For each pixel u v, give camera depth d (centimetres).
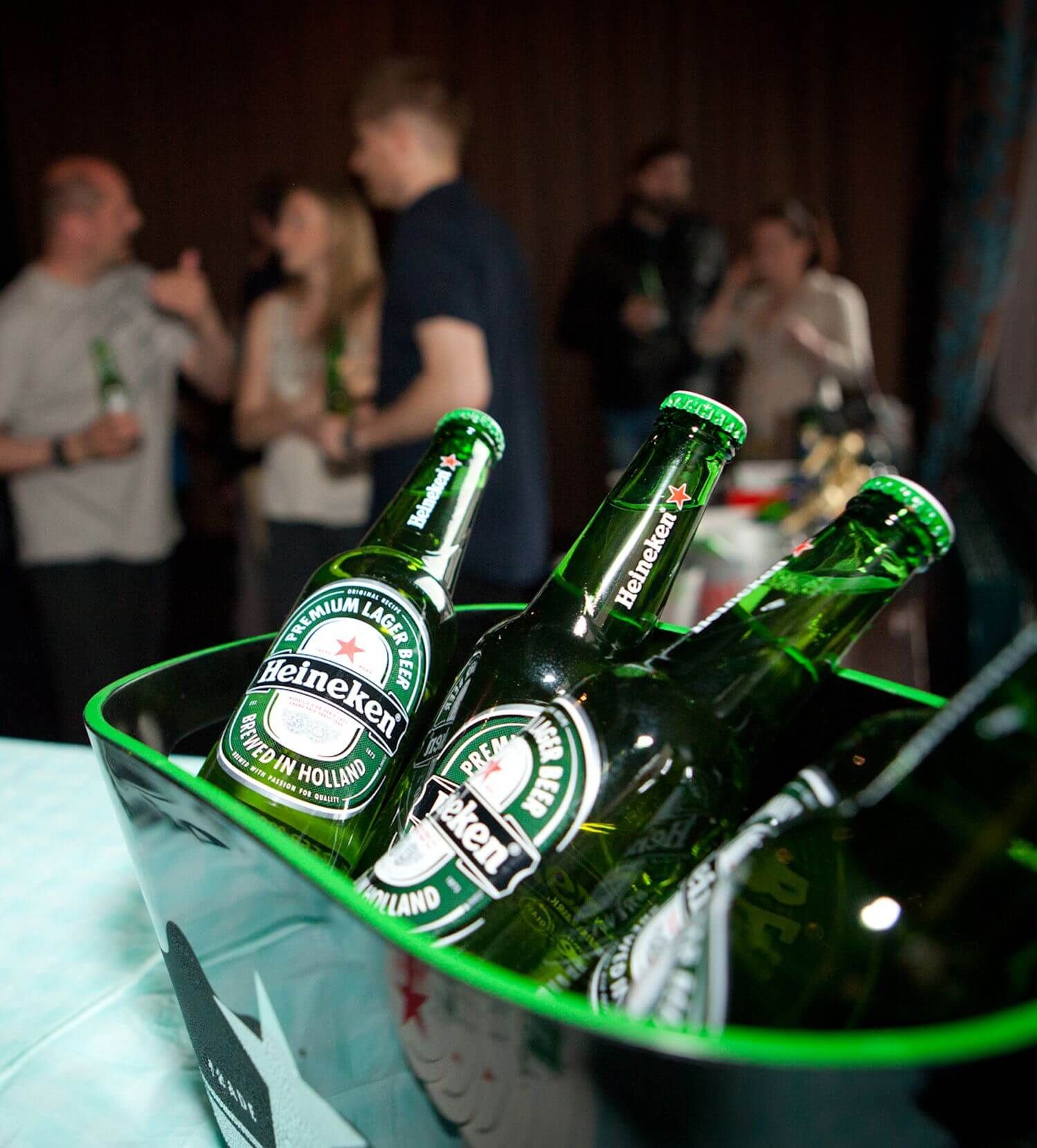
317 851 33
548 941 28
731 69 436
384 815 35
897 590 32
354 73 450
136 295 201
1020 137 371
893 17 421
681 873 29
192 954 29
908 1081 19
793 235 256
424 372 154
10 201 477
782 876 26
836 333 259
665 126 443
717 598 124
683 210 337
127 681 34
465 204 156
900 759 26
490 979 21
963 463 390
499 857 27
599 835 28
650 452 37
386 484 165
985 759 24
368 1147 26
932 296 436
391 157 158
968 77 373
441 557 39
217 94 457
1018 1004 23
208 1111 39
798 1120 19
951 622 194
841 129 436
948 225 386
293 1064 27
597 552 36
